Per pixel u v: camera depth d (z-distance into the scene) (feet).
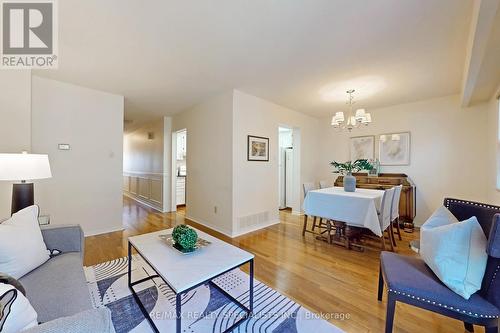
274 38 6.45
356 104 13.14
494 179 9.21
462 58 7.50
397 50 7.06
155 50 7.13
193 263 4.63
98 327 2.00
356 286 6.32
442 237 4.09
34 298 3.49
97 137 10.85
